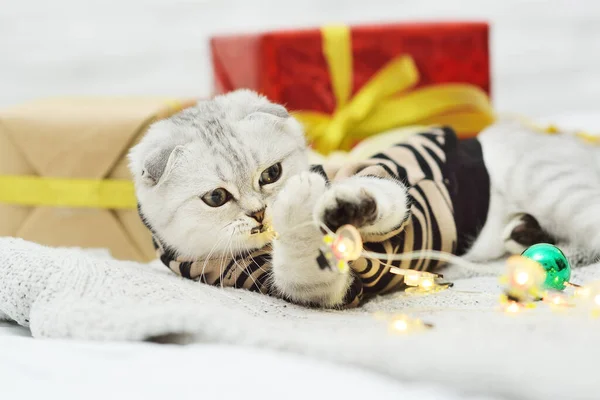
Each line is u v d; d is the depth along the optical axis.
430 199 0.59
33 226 0.74
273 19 1.20
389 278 0.56
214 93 0.88
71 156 0.72
